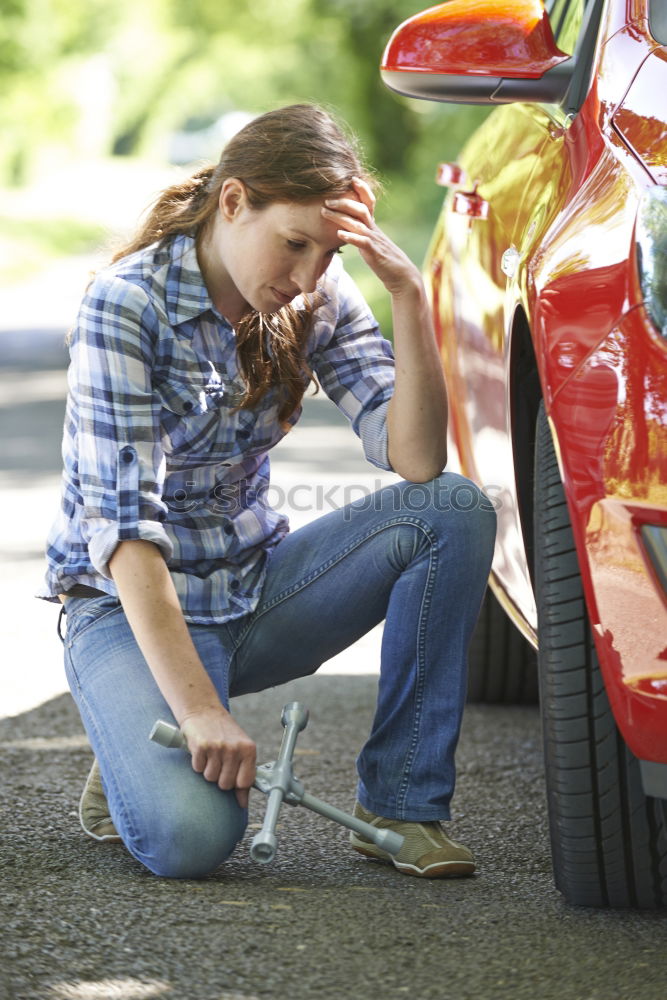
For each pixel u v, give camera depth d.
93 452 6.26
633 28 6.55
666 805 5.59
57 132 83.75
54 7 74.94
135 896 5.87
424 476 6.57
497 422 7.25
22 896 5.83
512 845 6.81
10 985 4.94
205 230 6.32
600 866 5.68
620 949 5.37
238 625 6.72
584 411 5.12
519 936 5.50
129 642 6.41
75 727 8.96
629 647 5.03
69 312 49.22
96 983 4.99
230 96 66.75
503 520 7.22
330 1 40.16
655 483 4.91
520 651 9.60
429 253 9.55
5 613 12.16
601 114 6.20
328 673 10.70
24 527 15.63
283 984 5.04
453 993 4.98
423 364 6.56
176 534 6.55
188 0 59.03
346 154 6.13
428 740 6.41
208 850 6.03
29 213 88.38
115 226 6.69
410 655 6.41
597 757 5.57
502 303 7.12
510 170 7.67
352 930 5.54
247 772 6.02
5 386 29.81
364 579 6.59
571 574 5.63
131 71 72.50
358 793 6.57
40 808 7.23
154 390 6.36
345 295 6.84
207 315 6.33
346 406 6.87
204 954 5.27
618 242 5.32
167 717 6.20
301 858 6.53
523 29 7.08
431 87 7.05
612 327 5.12
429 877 6.26
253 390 6.41
